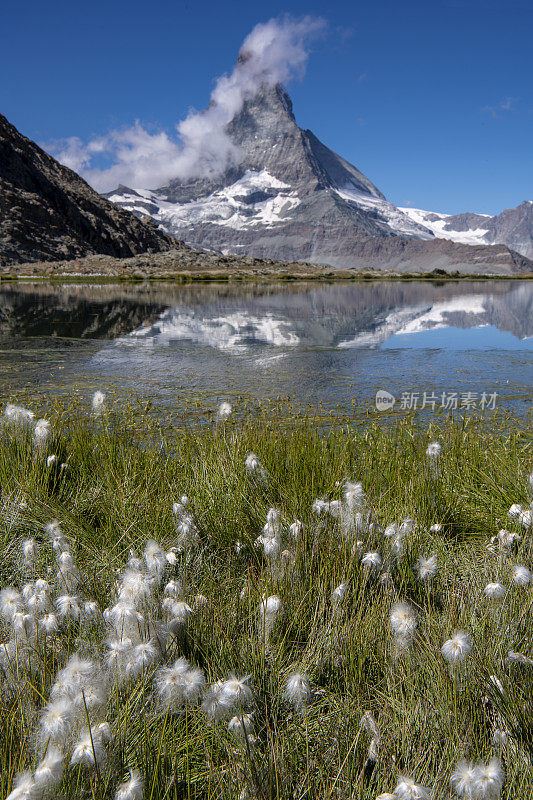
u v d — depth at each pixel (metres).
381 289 53.16
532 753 1.99
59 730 1.71
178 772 1.99
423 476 4.38
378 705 2.29
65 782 1.70
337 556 3.07
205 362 12.51
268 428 5.65
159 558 2.66
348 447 5.29
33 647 2.30
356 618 2.68
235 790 1.86
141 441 6.26
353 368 11.91
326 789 1.90
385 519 3.66
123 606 2.26
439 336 18.00
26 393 8.93
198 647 2.46
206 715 2.10
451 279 90.50
